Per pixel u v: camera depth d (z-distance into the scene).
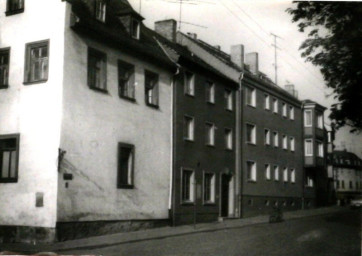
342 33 17.50
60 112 19.06
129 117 22.92
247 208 33.53
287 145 40.53
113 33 22.05
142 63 24.19
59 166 18.83
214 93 30.88
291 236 20.06
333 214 34.91
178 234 21.22
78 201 19.61
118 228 21.69
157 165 24.80
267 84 37.28
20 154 19.73
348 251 15.79
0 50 20.88
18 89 20.19
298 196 41.72
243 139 33.78
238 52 36.78
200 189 28.52
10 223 19.53
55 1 19.83
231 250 16.08
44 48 20.02
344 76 18.66
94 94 20.83
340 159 51.12
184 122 27.53
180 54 26.70
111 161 21.56
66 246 17.33
